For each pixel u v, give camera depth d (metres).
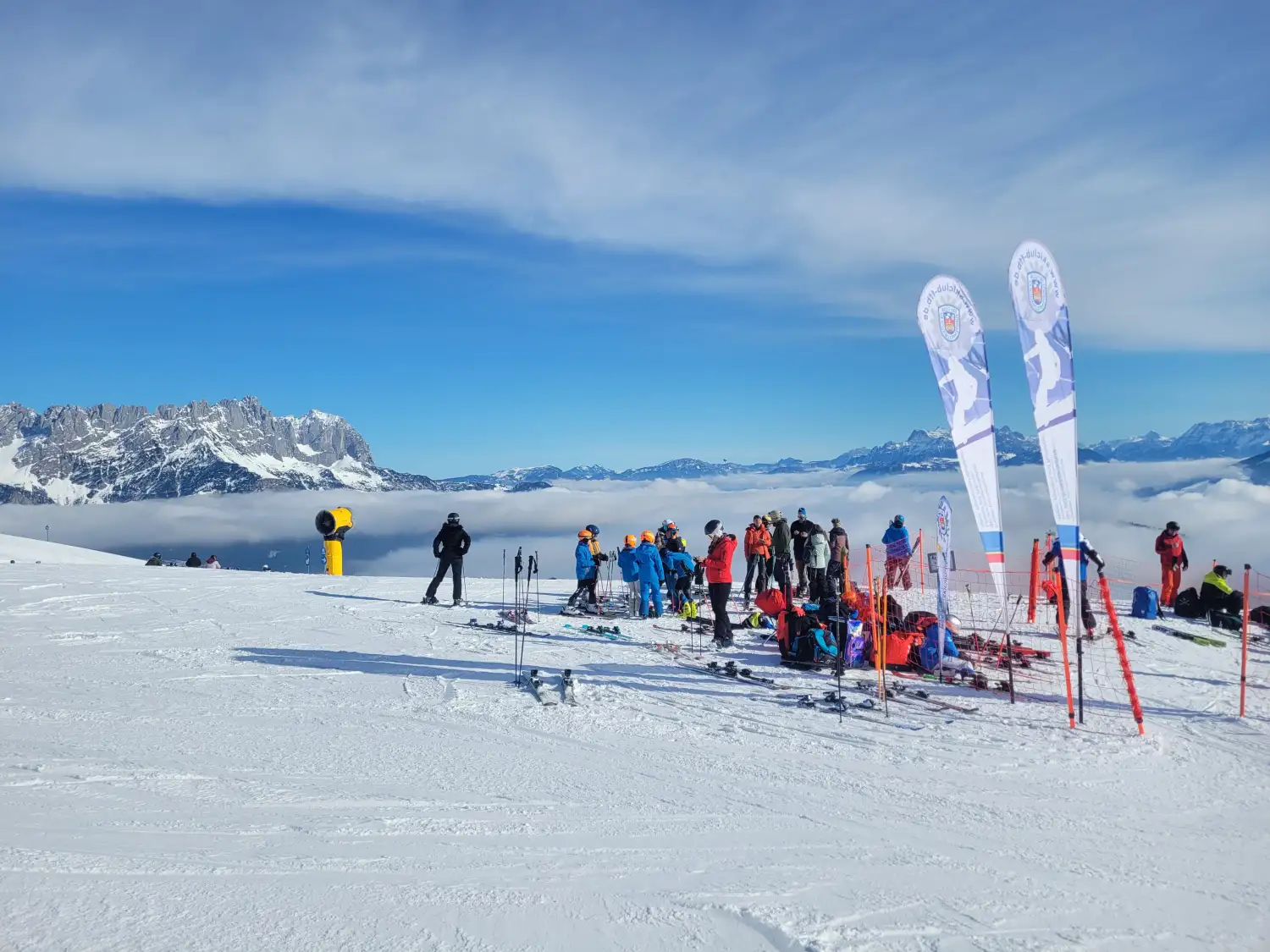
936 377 9.85
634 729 8.20
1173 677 11.23
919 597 18.28
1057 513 8.78
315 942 3.67
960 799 6.39
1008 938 4.14
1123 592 18.84
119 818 5.14
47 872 4.20
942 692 10.20
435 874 4.56
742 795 6.30
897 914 4.34
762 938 4.00
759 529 18.08
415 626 14.20
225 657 11.27
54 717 7.81
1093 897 4.71
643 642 13.15
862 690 10.16
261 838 4.96
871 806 6.17
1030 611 15.20
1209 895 4.79
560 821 5.58
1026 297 8.77
